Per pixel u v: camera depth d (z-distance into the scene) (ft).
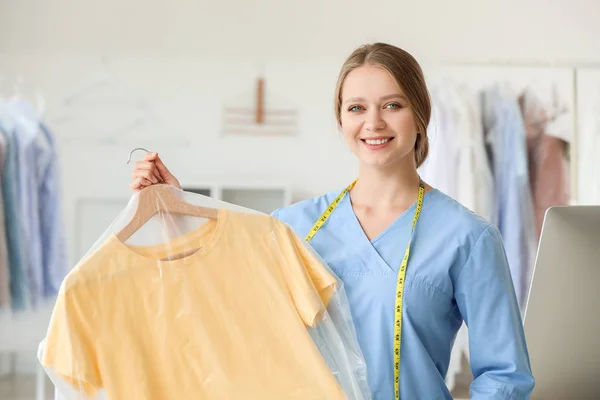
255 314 5.44
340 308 5.60
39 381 13.42
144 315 5.26
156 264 5.35
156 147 15.99
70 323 5.03
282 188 15.16
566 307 5.57
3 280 12.67
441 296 5.86
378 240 6.07
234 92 16.02
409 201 6.18
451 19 16.12
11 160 12.91
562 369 5.71
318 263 5.65
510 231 13.50
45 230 13.33
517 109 13.66
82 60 15.85
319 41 16.12
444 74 15.49
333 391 5.25
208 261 5.48
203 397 5.27
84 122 15.89
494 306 5.82
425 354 5.78
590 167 13.94
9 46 15.76
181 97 15.98
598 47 16.11
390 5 16.12
